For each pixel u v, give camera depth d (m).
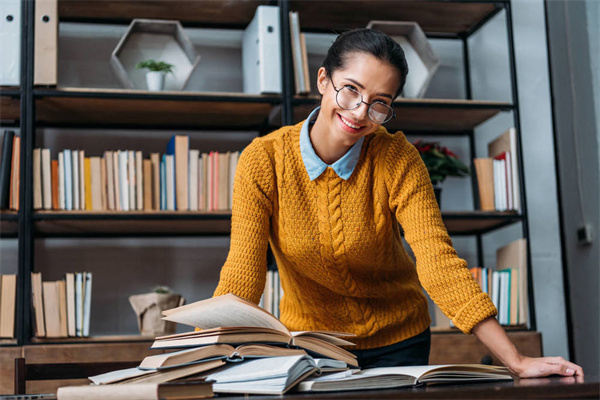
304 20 3.11
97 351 2.45
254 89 2.84
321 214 1.36
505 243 3.26
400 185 1.33
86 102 2.71
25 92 2.58
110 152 2.64
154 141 3.01
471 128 3.30
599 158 3.01
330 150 1.32
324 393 0.83
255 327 0.93
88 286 2.55
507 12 3.06
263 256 1.32
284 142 1.37
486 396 0.74
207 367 0.89
